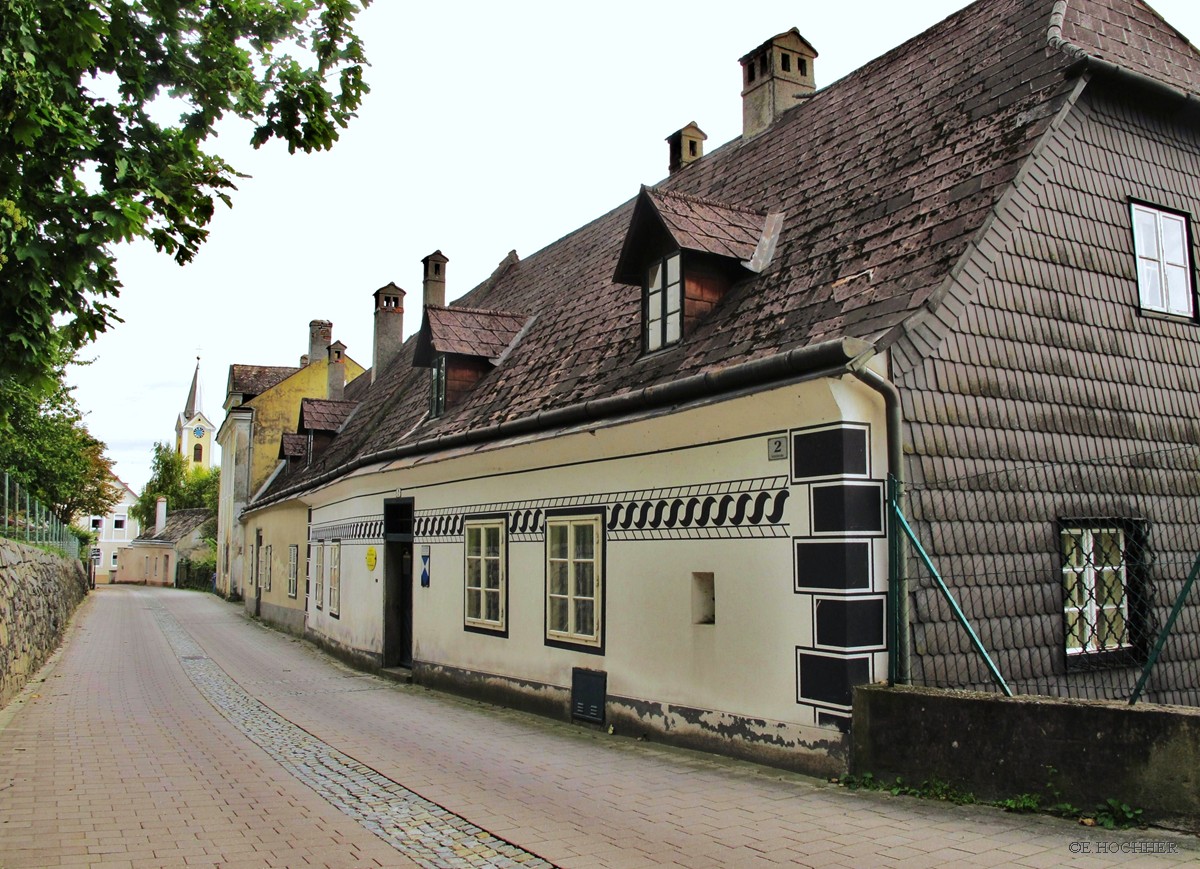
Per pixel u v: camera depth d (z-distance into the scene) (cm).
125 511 9175
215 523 6844
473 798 741
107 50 655
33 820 690
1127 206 938
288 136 752
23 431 3061
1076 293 884
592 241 1825
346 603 1975
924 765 677
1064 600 834
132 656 2038
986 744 643
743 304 1012
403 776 834
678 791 741
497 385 1489
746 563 846
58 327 666
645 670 977
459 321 1627
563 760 891
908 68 1167
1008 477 818
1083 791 594
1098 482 873
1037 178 861
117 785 811
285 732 1092
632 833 625
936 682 755
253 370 4547
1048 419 850
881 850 555
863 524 749
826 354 738
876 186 1009
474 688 1352
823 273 948
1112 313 911
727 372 834
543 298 1767
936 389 788
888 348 765
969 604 781
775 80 1515
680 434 934
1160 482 917
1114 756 582
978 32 1084
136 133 683
